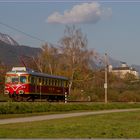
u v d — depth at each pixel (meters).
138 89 111.12
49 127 22.86
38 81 56.72
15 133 19.08
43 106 45.06
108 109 57.81
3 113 37.81
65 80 65.25
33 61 95.38
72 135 18.86
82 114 41.53
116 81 123.31
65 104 50.12
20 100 54.72
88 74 90.94
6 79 55.41
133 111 49.56
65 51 89.69
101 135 19.20
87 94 88.88
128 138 18.41
